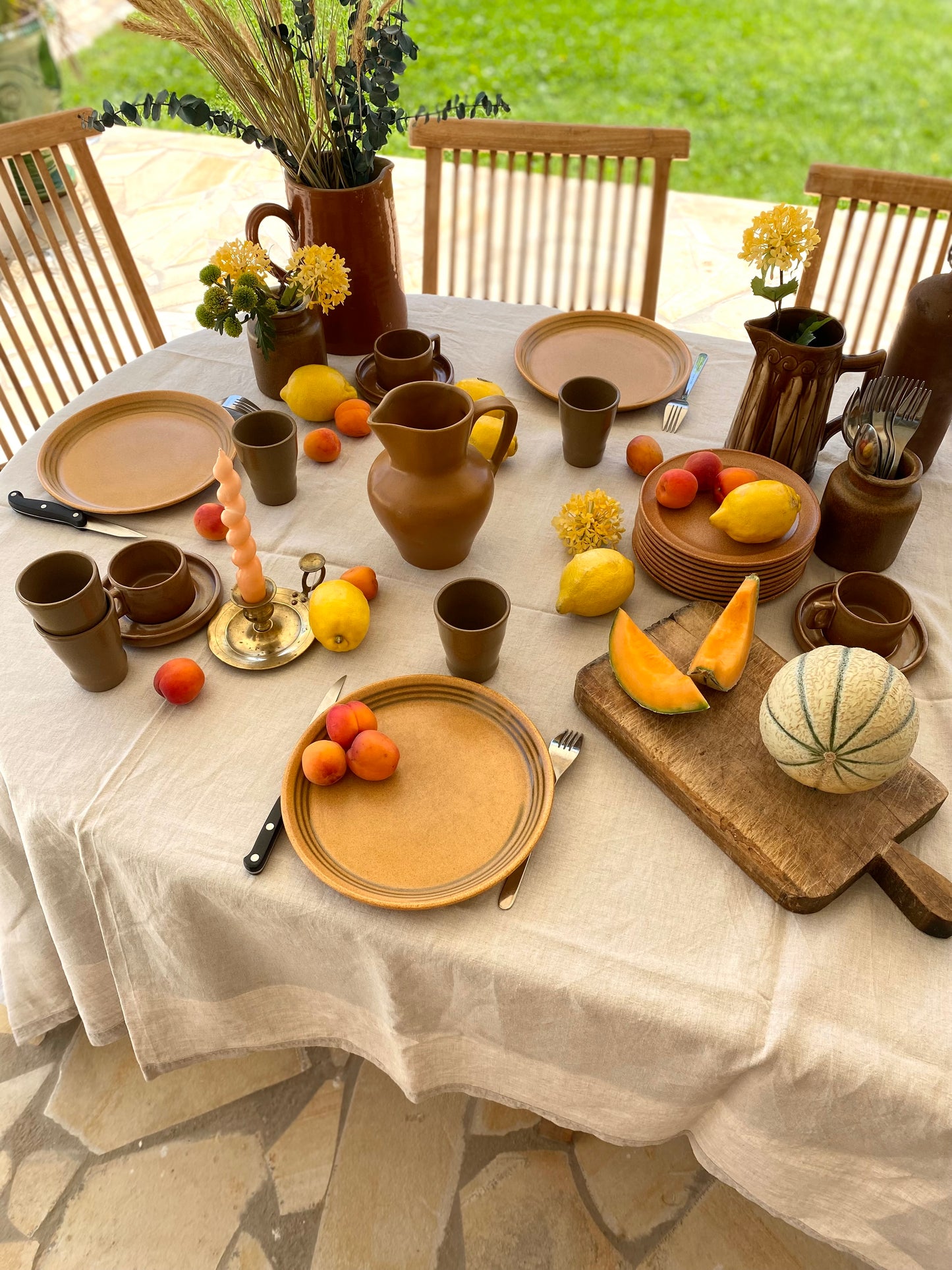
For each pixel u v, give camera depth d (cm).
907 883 80
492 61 534
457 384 133
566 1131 140
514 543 119
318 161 133
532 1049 90
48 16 400
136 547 105
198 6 115
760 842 83
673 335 148
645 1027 78
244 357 153
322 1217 134
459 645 94
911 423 103
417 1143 140
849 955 79
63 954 108
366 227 137
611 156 179
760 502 103
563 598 106
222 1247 132
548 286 345
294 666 104
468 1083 103
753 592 99
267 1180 137
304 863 83
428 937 82
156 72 487
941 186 164
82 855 92
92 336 197
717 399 141
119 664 100
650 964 80
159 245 364
